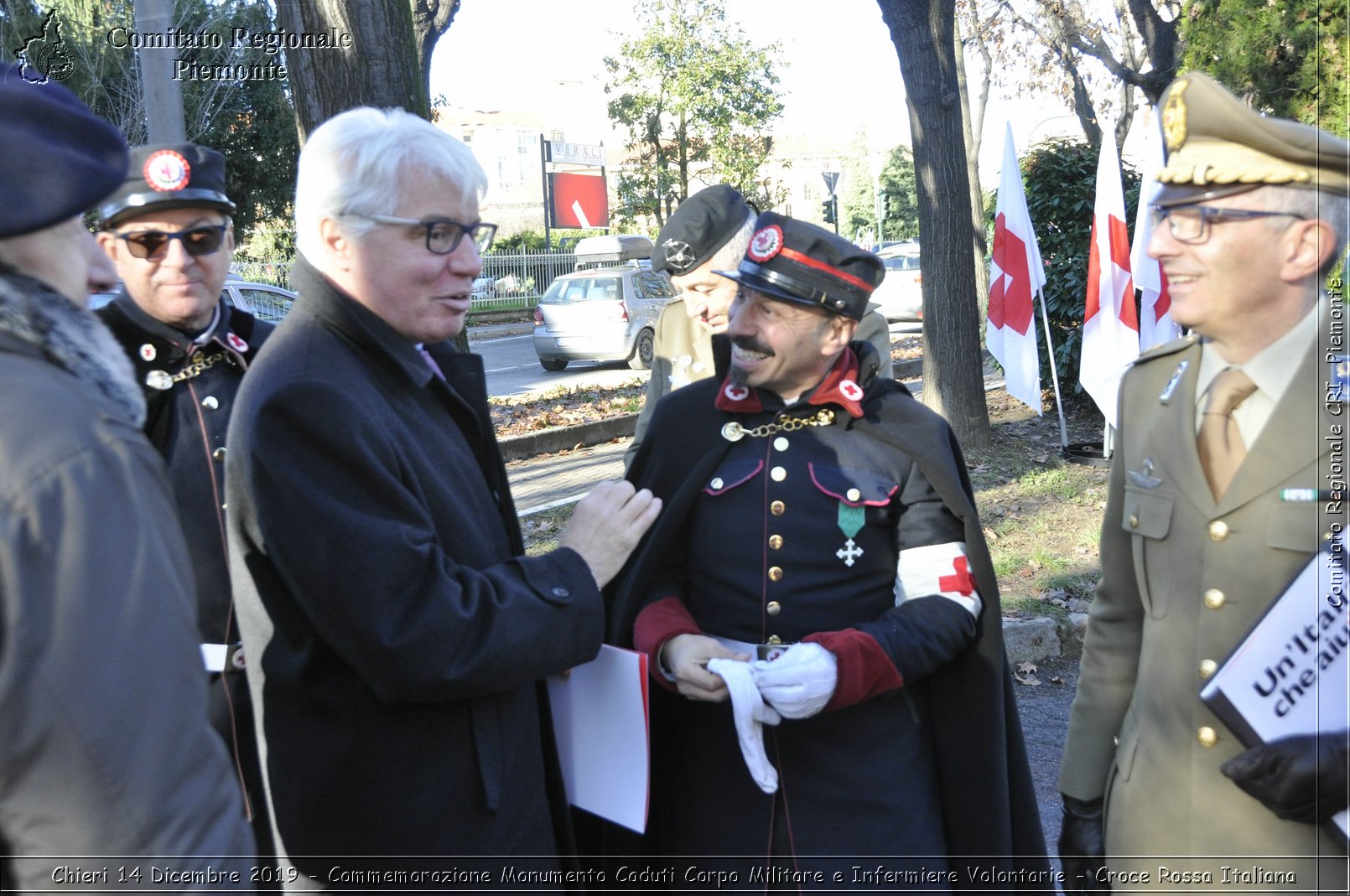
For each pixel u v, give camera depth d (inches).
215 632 92.2
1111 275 302.2
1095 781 82.0
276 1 163.9
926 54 324.5
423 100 169.8
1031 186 399.2
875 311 126.1
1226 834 67.6
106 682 45.9
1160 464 72.4
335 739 70.3
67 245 53.4
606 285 680.4
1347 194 63.2
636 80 1089.4
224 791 50.8
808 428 88.1
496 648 69.2
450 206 73.5
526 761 77.0
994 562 229.8
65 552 45.8
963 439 339.3
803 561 85.0
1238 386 68.3
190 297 96.3
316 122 164.7
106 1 679.1
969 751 88.7
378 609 65.4
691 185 1151.0
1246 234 63.7
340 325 73.0
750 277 83.4
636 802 80.4
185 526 93.3
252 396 69.1
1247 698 63.2
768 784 76.9
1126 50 741.3
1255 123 62.1
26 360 49.2
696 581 89.3
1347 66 215.5
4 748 44.9
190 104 724.7
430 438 76.3
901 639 79.9
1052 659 197.5
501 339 965.8
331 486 66.6
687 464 91.1
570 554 77.6
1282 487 65.1
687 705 89.4
